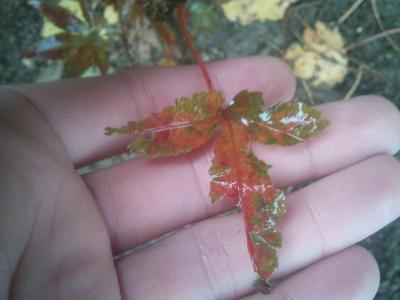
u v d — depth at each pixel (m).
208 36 0.13
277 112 0.08
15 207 0.07
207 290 0.08
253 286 0.09
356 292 0.08
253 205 0.08
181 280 0.08
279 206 0.08
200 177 0.09
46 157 0.08
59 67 0.13
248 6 0.13
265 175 0.08
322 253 0.09
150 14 0.09
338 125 0.09
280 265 0.09
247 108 0.08
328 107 0.09
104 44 0.11
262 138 0.08
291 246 0.09
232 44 0.13
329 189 0.09
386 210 0.09
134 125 0.08
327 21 0.13
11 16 0.13
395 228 0.12
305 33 0.13
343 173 0.09
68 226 0.08
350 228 0.09
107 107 0.09
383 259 0.11
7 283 0.07
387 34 0.12
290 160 0.09
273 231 0.08
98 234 0.08
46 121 0.09
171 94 0.10
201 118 0.08
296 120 0.08
